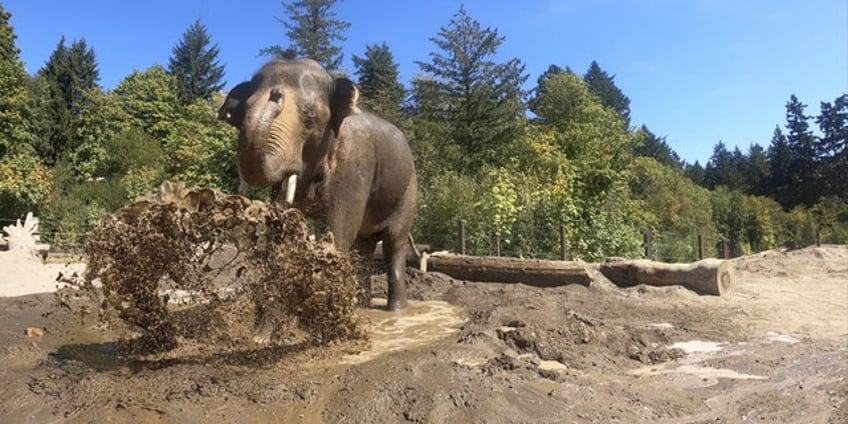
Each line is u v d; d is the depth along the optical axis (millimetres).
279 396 4062
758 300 10094
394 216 7766
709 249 29156
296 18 40688
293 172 5520
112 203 30281
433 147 30406
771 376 5375
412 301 8891
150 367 4645
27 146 32594
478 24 34469
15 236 15000
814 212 59156
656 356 5980
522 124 33281
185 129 40562
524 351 5781
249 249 5070
